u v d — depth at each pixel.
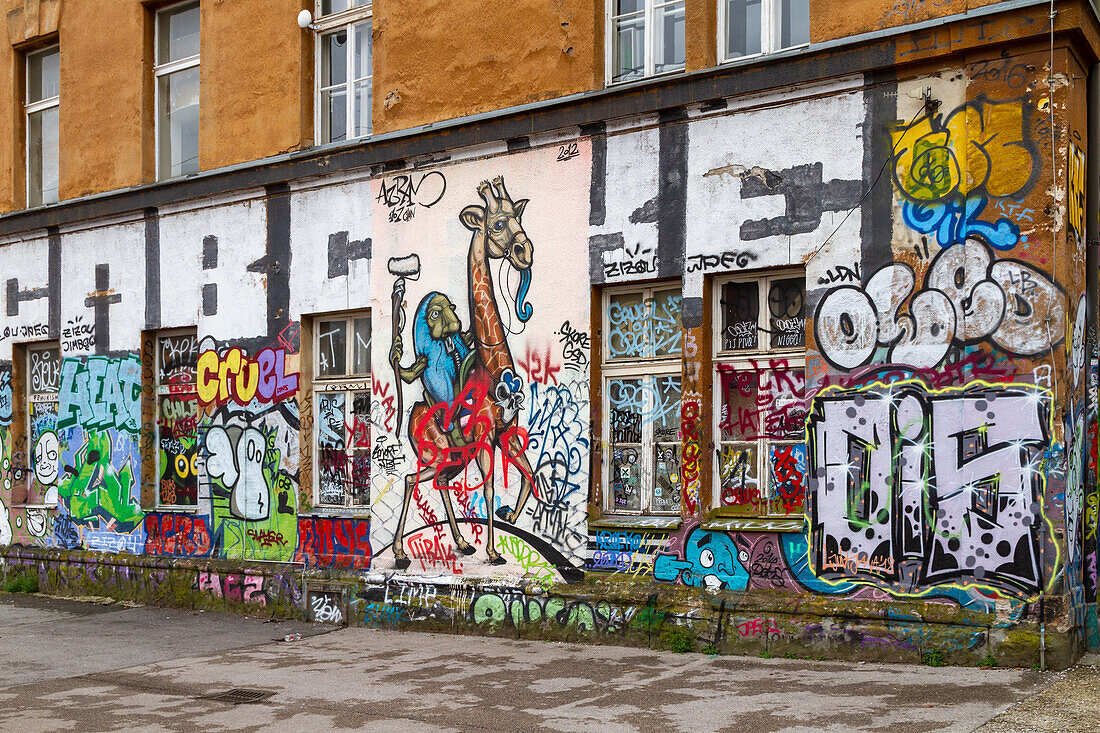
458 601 9.48
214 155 11.66
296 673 7.98
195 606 11.41
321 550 10.59
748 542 8.06
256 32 11.36
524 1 9.44
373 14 10.45
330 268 10.69
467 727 6.20
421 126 10.04
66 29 13.21
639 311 8.92
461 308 9.74
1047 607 6.89
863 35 7.64
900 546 7.43
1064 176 6.98
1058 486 6.90
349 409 10.72
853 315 7.70
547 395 9.18
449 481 9.73
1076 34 7.00
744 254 8.19
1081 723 5.68
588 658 8.08
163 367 12.33
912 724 5.75
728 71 8.20
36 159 14.02
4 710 6.93
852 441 7.66
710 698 6.61
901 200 7.54
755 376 8.32
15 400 13.60
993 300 7.16
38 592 12.97
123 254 12.50
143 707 6.96
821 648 7.59
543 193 9.28
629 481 8.94
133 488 12.28
